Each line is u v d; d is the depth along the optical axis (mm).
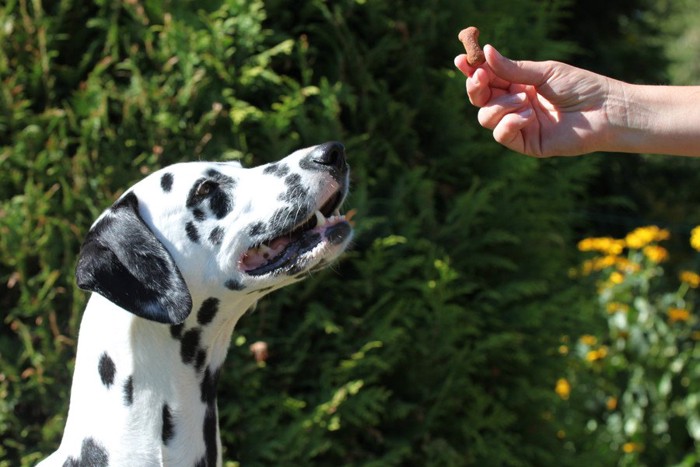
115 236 2760
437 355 4285
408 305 4215
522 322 4621
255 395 3990
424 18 4410
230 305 2941
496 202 4609
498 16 4793
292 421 4066
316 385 4098
